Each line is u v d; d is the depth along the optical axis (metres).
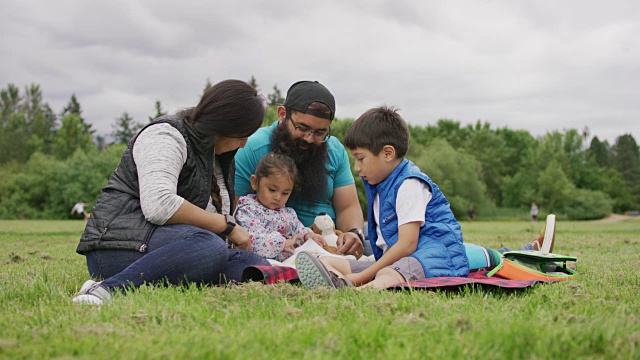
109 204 3.12
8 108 85.56
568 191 66.56
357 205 4.86
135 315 2.14
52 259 5.31
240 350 1.71
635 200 93.62
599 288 3.07
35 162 58.44
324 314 2.26
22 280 3.33
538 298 2.62
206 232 3.05
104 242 3.03
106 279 2.88
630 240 8.68
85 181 54.69
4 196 55.91
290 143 4.33
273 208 4.35
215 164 3.64
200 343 1.76
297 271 3.00
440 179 56.59
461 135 88.62
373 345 1.79
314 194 4.52
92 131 94.38
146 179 3.02
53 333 1.92
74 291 3.10
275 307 2.38
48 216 54.56
